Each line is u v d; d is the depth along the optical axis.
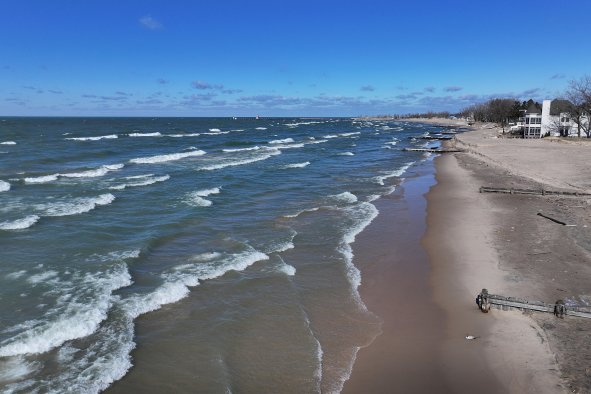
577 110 62.75
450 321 9.91
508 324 9.50
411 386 7.72
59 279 11.78
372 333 9.55
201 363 8.38
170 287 11.43
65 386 7.55
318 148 55.88
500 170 33.94
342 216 19.39
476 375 7.93
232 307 10.63
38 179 26.28
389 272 12.98
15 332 9.09
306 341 9.20
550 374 7.68
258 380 7.92
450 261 13.57
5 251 13.75
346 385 7.79
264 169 33.97
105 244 14.70
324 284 12.13
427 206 21.39
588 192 23.58
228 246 15.05
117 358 8.41
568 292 10.85
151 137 69.62
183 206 20.55
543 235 15.61
